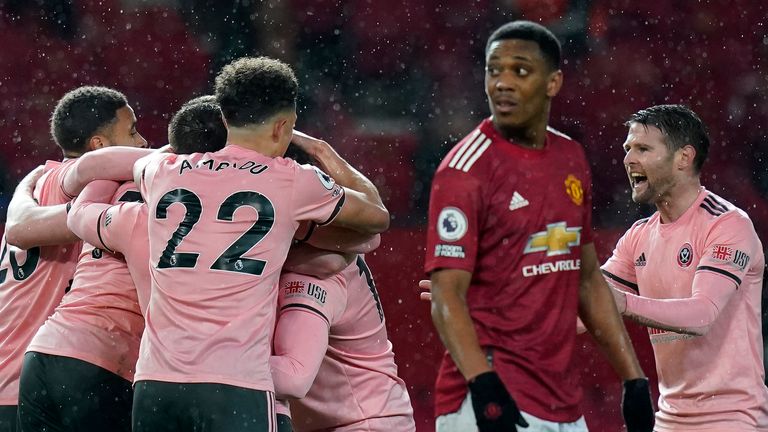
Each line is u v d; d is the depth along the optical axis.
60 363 13.34
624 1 41.81
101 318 13.57
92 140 14.89
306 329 12.41
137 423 11.62
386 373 13.70
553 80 10.06
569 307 10.31
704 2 41.56
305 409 13.53
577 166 10.44
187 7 41.78
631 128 14.33
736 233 13.62
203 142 12.84
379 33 42.12
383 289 31.56
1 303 14.59
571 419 10.34
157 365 11.45
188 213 11.72
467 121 41.56
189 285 11.49
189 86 41.56
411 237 32.53
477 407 9.42
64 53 41.00
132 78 41.34
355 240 12.66
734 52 41.50
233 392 11.26
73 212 12.96
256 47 42.00
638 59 41.75
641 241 14.73
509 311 10.08
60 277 14.47
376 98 41.72
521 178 9.97
